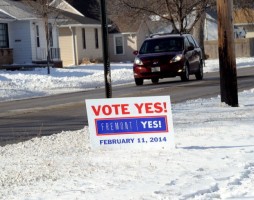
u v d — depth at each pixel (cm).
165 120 1433
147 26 8575
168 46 4066
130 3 6312
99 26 8519
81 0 8800
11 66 6331
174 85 3800
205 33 10138
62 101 3275
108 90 1864
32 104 3191
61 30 8200
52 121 2289
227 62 2277
